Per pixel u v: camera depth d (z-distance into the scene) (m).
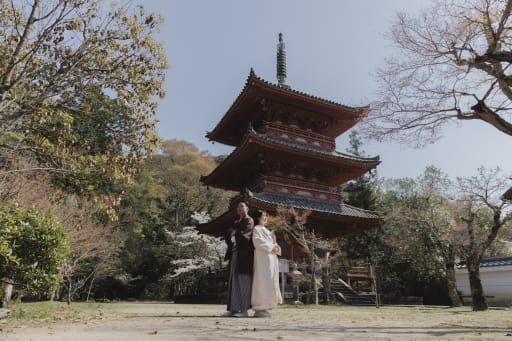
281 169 23.84
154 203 40.19
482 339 3.38
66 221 17.03
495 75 8.12
